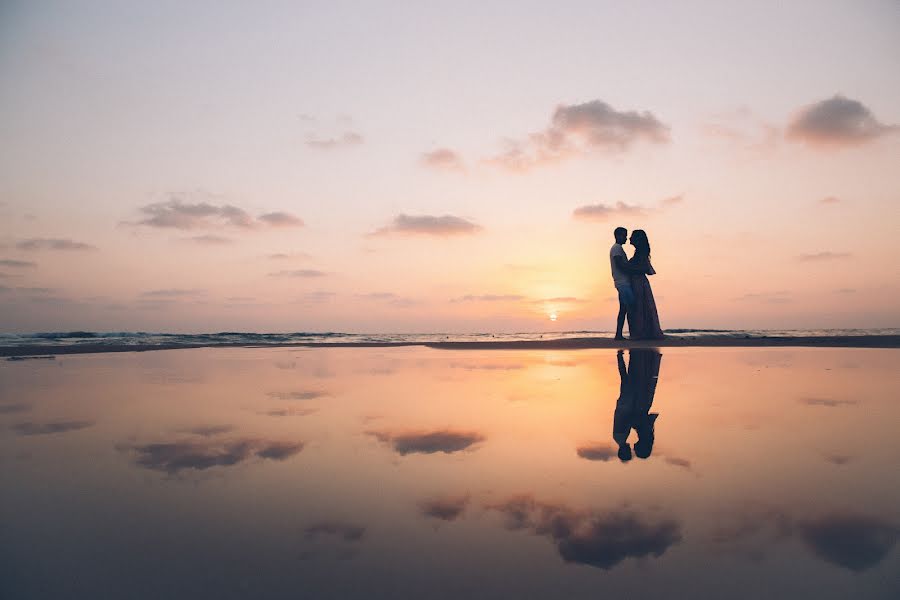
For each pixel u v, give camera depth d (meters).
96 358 6.96
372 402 3.13
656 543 1.16
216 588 0.98
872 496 1.44
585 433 2.25
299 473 1.72
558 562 1.07
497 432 2.29
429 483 1.60
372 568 1.05
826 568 1.03
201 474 1.72
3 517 1.35
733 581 0.99
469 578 1.01
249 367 5.52
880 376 4.15
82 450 2.04
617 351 7.55
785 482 1.56
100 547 1.16
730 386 3.62
